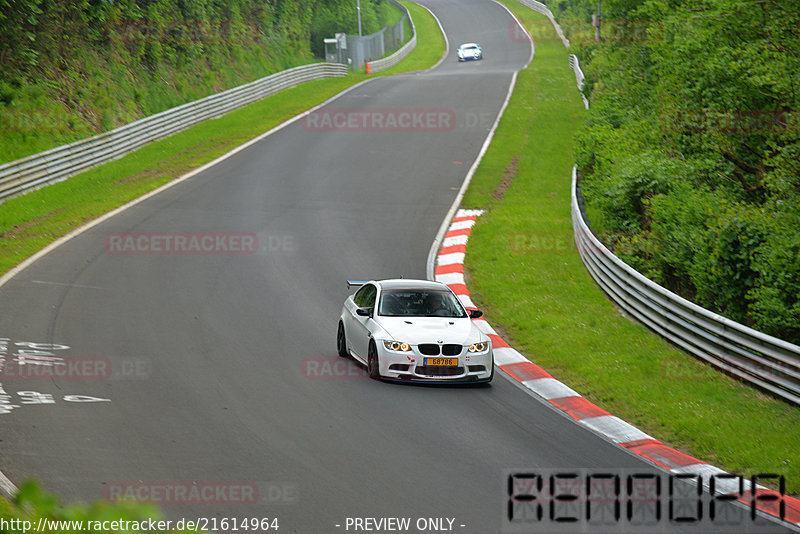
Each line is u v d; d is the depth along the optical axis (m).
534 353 39.78
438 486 23.02
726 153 56.75
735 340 34.91
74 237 58.91
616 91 88.94
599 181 63.31
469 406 31.27
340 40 174.00
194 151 91.69
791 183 45.38
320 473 23.64
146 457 24.33
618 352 38.94
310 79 147.88
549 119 110.81
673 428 29.28
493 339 41.59
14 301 43.66
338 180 80.62
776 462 25.86
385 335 34.19
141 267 52.41
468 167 86.81
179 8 122.69
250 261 55.12
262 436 26.75
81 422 27.23
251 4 151.75
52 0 91.44
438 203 73.38
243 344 38.72
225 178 79.94
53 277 49.06
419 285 38.75
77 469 23.03
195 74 122.75
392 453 25.62
